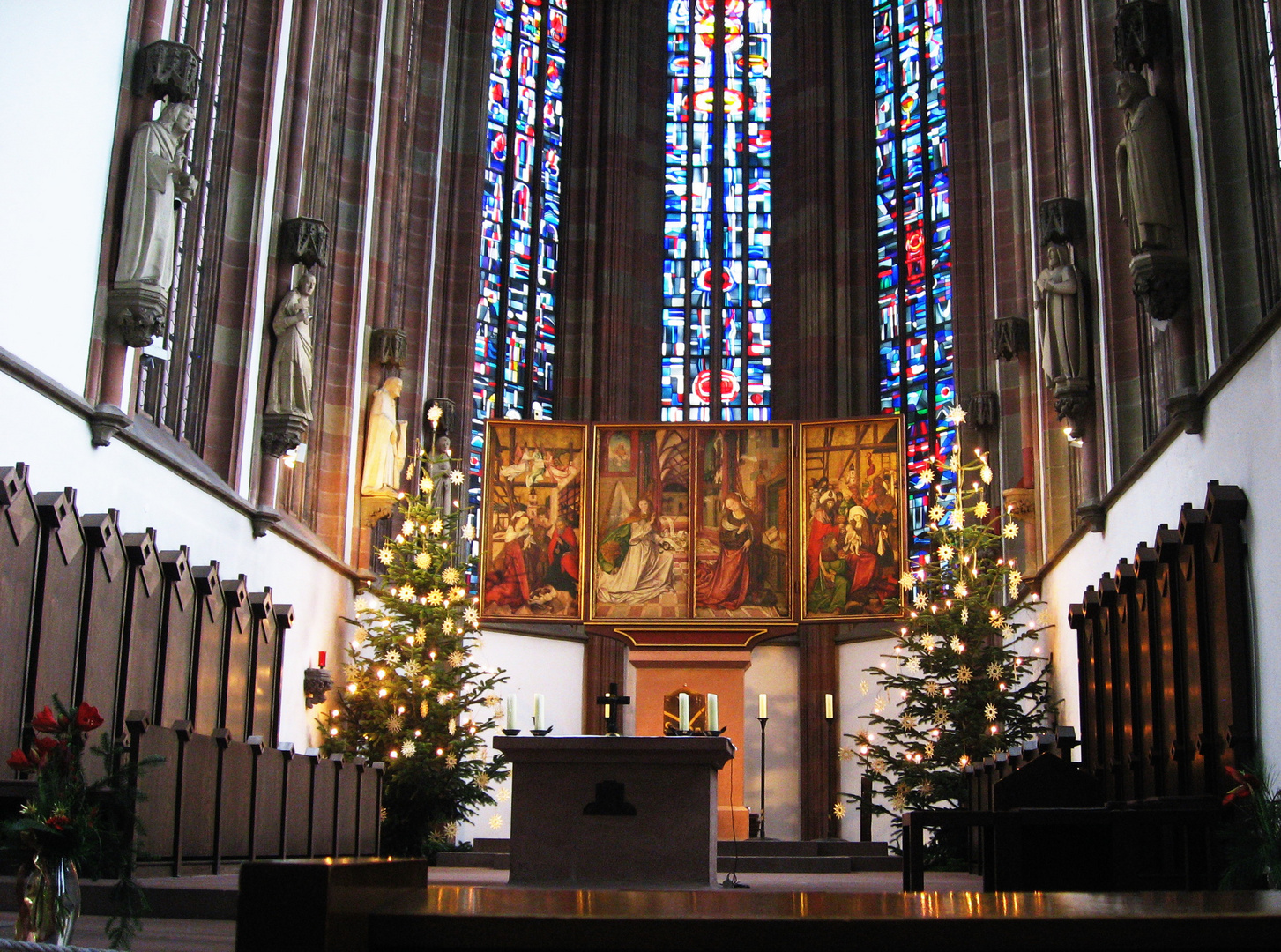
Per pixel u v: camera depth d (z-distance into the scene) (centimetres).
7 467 1084
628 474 2275
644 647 2209
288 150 1927
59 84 1241
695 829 1218
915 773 2008
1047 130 2167
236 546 1706
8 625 1074
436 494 2539
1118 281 1731
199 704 1490
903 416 2245
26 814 613
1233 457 1194
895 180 3008
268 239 1834
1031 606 2109
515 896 269
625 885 1208
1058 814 962
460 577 2200
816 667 2717
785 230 3125
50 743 620
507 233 2972
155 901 920
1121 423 1708
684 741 1214
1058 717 2031
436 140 2686
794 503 2247
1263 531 1095
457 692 2122
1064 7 1950
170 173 1354
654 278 3111
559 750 1226
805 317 3011
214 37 1758
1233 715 1106
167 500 1478
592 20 3189
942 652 2069
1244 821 910
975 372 2622
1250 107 1271
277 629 1784
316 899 210
